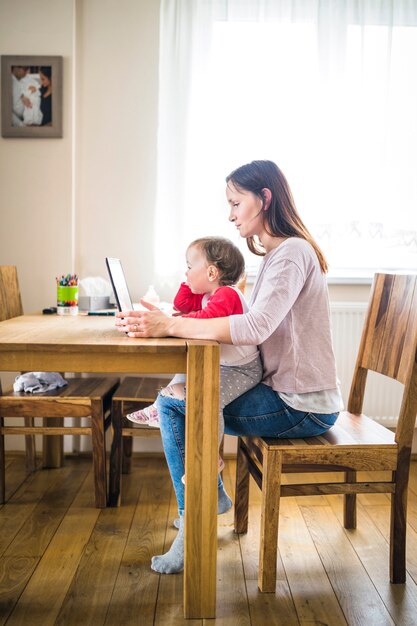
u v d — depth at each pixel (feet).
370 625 4.94
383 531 6.83
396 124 9.57
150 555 6.14
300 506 7.59
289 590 5.49
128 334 5.32
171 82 9.41
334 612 5.13
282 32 9.46
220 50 9.49
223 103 9.49
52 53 9.33
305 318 5.58
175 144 9.43
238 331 5.15
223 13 9.46
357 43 9.50
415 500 7.76
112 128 9.65
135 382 8.64
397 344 5.99
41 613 5.03
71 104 9.41
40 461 9.44
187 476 4.94
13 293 8.47
